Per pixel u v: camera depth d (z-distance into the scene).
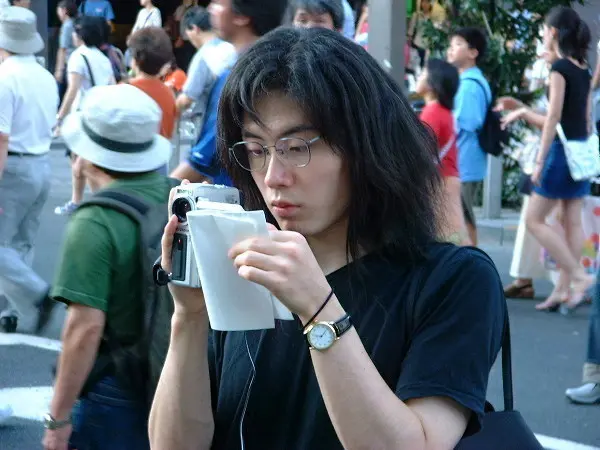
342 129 1.81
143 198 3.07
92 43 10.72
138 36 6.96
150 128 3.23
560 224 7.74
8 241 6.61
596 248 7.80
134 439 2.97
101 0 20.30
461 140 7.85
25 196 6.59
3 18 6.32
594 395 5.58
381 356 1.85
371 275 1.89
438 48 11.33
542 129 7.51
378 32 5.41
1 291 6.36
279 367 1.94
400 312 1.86
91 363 2.96
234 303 1.70
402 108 1.88
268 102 1.81
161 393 2.01
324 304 1.67
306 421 1.90
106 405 2.97
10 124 6.41
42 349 6.33
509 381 1.98
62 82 16.23
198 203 1.81
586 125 7.41
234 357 2.00
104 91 3.29
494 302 1.86
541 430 5.24
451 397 1.76
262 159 1.86
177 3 22.92
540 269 7.95
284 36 1.87
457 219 7.16
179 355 1.99
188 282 1.89
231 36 4.45
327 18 5.27
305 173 1.81
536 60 11.11
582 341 6.88
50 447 3.00
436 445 1.73
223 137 1.95
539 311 7.70
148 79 7.02
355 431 1.67
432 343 1.81
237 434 1.97
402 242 1.88
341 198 1.85
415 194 1.87
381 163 1.83
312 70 1.79
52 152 15.85
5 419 5.07
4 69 6.44
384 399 1.68
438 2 11.33
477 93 7.75
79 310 2.93
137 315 2.95
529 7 10.96
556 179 7.41
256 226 1.66
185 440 2.00
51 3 20.88
